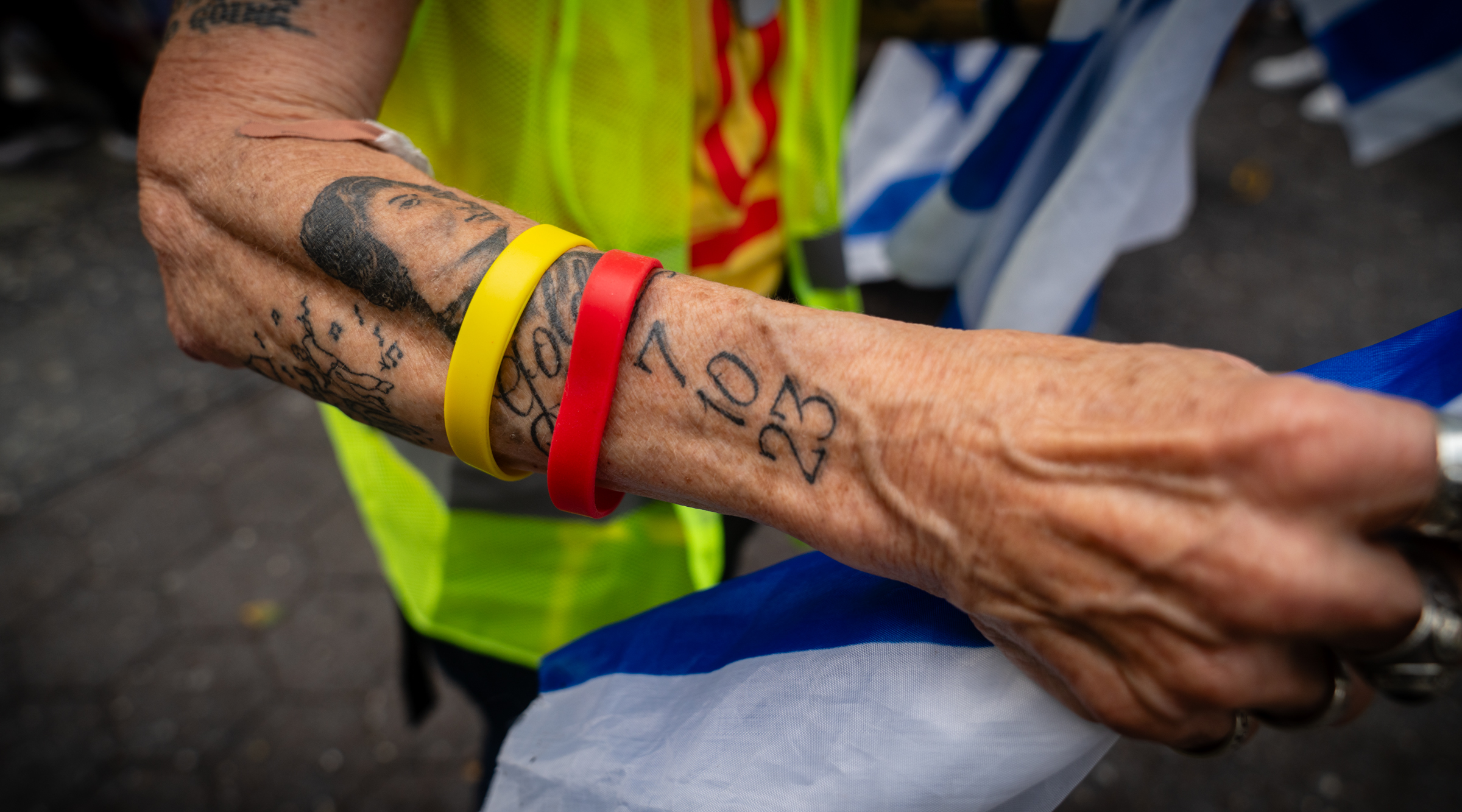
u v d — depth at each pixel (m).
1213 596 0.40
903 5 1.38
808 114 1.04
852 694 0.58
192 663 2.23
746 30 0.94
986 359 0.46
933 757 0.55
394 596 1.21
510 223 0.57
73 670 2.22
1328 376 0.60
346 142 0.63
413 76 0.81
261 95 0.64
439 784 1.97
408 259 0.55
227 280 0.62
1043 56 1.39
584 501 0.56
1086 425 0.42
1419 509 0.38
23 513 2.64
